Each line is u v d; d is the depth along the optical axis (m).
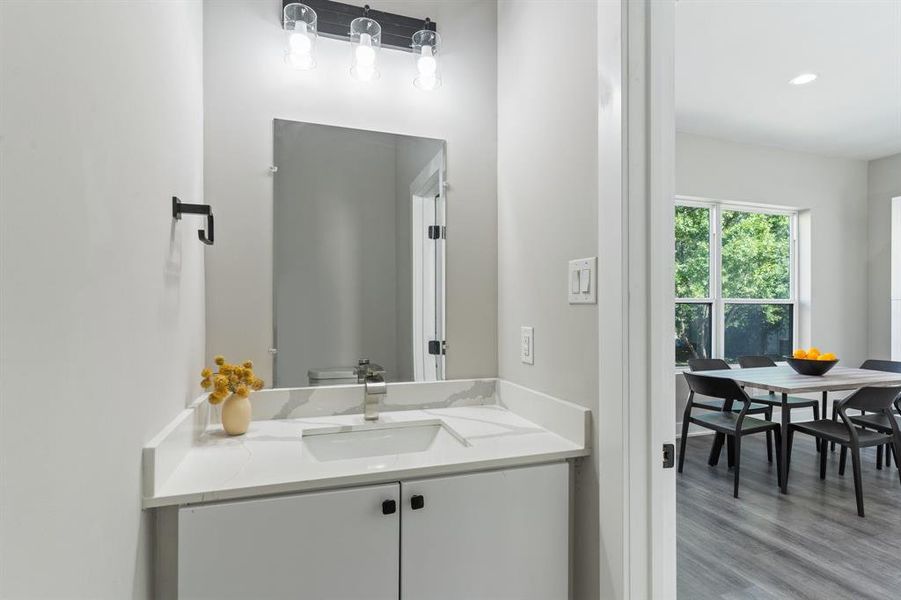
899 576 1.93
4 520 0.44
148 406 0.87
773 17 2.40
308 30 1.48
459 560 1.07
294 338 1.52
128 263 0.76
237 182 1.47
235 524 0.92
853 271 4.67
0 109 0.43
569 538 1.17
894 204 4.36
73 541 0.57
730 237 4.38
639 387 1.02
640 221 1.03
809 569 1.99
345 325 1.58
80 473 0.59
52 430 0.52
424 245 1.67
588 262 1.16
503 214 1.68
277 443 1.22
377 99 1.63
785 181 4.42
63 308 0.55
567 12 1.27
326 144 1.57
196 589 0.90
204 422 1.30
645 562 1.02
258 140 1.50
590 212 1.16
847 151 4.48
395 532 1.02
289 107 1.53
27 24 0.48
